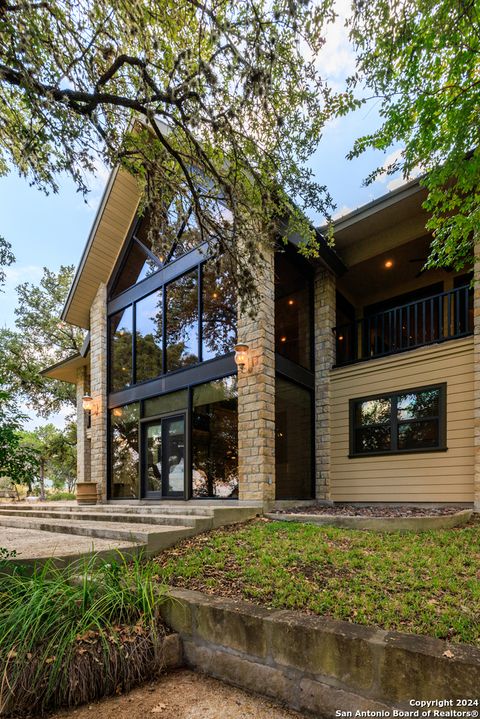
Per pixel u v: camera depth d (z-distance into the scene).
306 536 4.33
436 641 1.95
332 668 2.05
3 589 2.75
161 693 2.34
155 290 9.33
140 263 10.28
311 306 8.66
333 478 7.98
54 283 21.58
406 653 1.86
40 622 2.40
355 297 10.84
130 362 10.09
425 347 7.00
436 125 4.64
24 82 2.82
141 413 9.29
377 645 1.93
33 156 3.66
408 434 7.12
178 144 4.24
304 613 2.44
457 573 3.12
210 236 4.52
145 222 10.18
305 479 7.91
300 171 4.36
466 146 4.55
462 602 2.53
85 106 3.29
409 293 9.98
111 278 11.07
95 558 3.31
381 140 4.86
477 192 4.98
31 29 2.74
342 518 5.10
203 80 3.19
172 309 8.88
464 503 6.27
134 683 2.42
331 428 8.14
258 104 3.57
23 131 3.51
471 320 8.77
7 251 10.36
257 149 4.10
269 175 4.32
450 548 3.81
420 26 3.70
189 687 2.41
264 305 6.79
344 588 2.81
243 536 4.43
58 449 21.56
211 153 4.27
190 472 7.71
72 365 14.16
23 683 2.16
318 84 3.61
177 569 3.43
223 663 2.47
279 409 7.28
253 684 2.32
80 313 11.64
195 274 8.35
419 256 8.76
